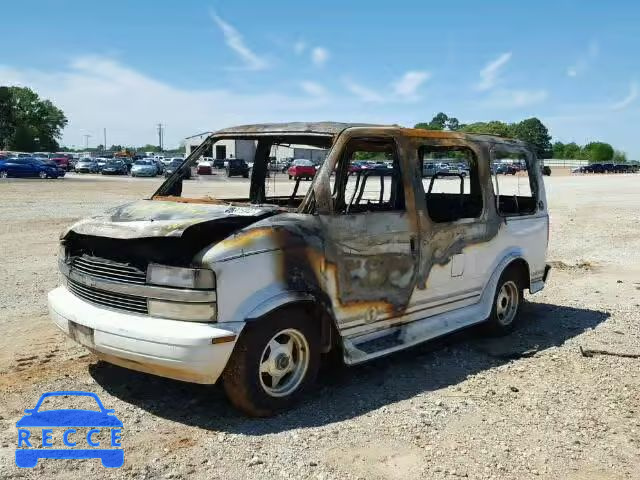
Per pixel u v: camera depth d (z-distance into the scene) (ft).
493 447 13.28
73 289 15.57
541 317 24.61
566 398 16.12
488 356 19.67
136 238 13.38
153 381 16.37
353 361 15.43
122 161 187.52
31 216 55.88
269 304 13.65
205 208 15.47
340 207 16.53
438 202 21.24
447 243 18.57
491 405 15.56
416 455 12.82
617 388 16.88
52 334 20.43
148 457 12.48
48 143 425.28
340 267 15.28
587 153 418.31
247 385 13.73
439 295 18.54
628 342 21.16
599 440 13.79
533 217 22.90
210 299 13.04
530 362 19.01
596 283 31.32
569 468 12.50
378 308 16.44
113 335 13.48
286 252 14.10
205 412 14.58
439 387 16.72
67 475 11.75
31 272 30.66
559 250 41.91
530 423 14.55
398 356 19.36
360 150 17.10
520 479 12.00
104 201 75.87
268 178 19.75
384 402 15.53
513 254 21.57
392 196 17.70
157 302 13.44
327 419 14.38
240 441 13.17
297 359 14.93
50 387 15.89
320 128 16.48
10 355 18.26
